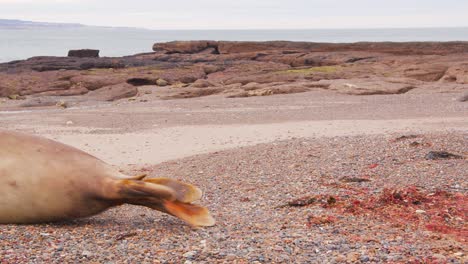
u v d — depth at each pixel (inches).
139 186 287.3
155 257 234.8
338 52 2453.2
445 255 239.0
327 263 228.1
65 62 2258.9
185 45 2874.0
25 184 292.5
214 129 819.4
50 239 261.7
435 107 1030.4
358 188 381.4
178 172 488.7
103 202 294.8
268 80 1708.9
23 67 2112.5
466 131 668.7
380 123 840.3
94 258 233.3
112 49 7012.8
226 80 1756.9
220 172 472.4
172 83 1798.7
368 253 240.7
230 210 341.4
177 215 285.3
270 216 321.1
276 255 237.8
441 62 1843.0
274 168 469.1
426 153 480.4
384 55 2340.1
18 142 301.9
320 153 516.7
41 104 1364.4
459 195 352.8
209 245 253.0
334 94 1348.4
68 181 293.4
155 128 847.1
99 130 839.1
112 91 1540.4
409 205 335.3
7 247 247.1
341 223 300.7
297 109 1056.8
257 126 840.3
